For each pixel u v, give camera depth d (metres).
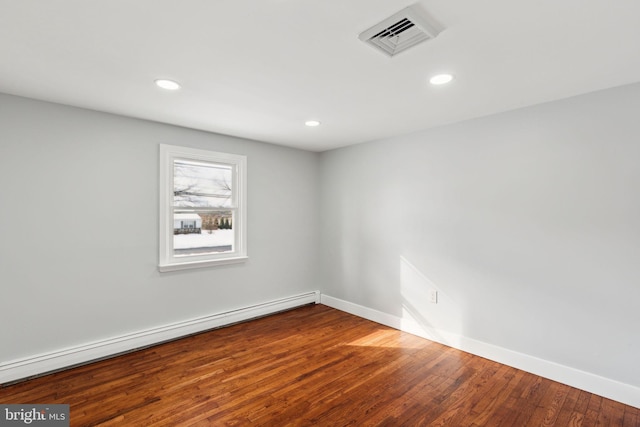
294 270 4.18
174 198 3.21
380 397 2.15
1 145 2.28
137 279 2.90
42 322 2.44
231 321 3.53
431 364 2.63
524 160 2.52
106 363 2.61
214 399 2.12
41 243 2.43
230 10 1.34
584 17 1.37
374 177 3.69
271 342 3.06
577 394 2.19
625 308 2.09
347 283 4.03
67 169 2.54
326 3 1.29
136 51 1.70
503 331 2.64
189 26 1.46
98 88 2.19
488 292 2.73
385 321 3.56
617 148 2.12
